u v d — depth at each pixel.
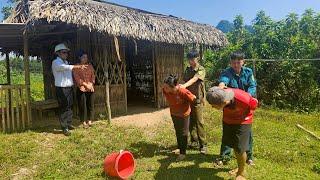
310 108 15.37
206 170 7.12
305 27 18.02
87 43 11.24
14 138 8.54
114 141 8.83
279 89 16.11
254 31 17.91
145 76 15.70
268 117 12.78
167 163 7.57
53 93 12.96
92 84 9.96
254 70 15.52
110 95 11.83
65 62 9.35
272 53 16.64
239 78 6.65
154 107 14.04
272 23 17.69
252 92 6.59
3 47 13.49
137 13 12.01
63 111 9.21
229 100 5.61
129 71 16.47
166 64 14.16
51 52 12.88
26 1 10.09
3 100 9.30
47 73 13.24
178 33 13.14
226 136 6.28
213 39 15.72
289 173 7.04
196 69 8.05
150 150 8.44
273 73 16.16
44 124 10.45
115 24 10.13
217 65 18.47
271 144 9.12
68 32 11.01
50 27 10.40
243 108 5.96
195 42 14.02
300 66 15.69
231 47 18.02
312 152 8.41
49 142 8.52
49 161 7.52
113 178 6.79
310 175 6.96
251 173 6.93
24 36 9.76
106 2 12.88
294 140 9.52
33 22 9.07
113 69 11.94
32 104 10.81
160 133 9.95
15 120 9.84
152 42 13.62
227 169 7.18
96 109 11.34
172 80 7.25
